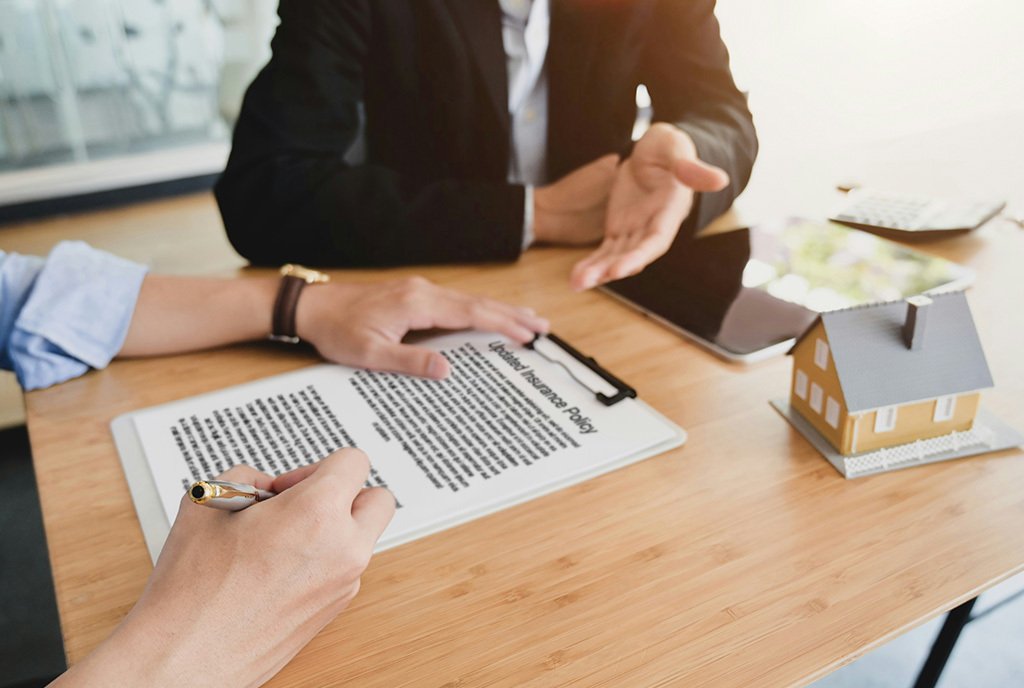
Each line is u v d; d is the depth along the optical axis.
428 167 1.32
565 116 1.36
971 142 1.34
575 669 0.47
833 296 0.85
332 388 0.75
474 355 0.80
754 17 1.73
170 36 3.20
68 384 0.78
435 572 0.54
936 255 0.94
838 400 0.62
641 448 0.65
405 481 0.62
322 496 0.49
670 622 0.50
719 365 0.77
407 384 0.76
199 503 0.48
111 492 0.63
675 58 1.29
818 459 0.64
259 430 0.69
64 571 0.55
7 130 3.07
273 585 0.47
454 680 0.46
